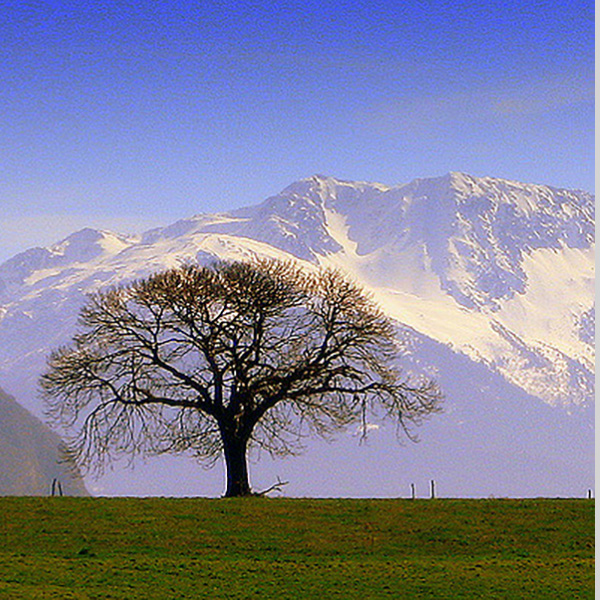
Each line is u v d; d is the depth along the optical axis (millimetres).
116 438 99000
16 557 65625
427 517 79625
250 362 98312
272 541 71688
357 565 65500
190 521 77062
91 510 80625
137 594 57812
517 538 73500
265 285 98875
